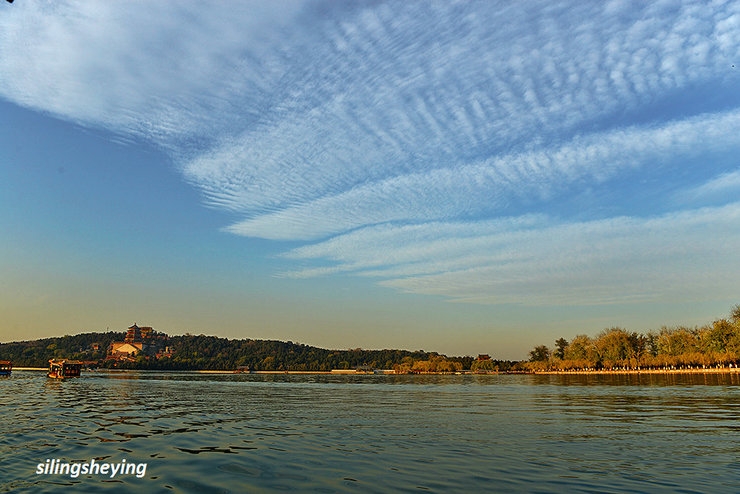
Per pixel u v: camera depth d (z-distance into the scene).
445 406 50.78
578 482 17.58
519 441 26.56
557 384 113.31
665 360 167.75
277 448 24.59
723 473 18.86
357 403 56.50
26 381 120.19
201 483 17.56
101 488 16.97
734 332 136.00
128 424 34.38
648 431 29.94
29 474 18.91
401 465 20.39
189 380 150.25
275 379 181.88
